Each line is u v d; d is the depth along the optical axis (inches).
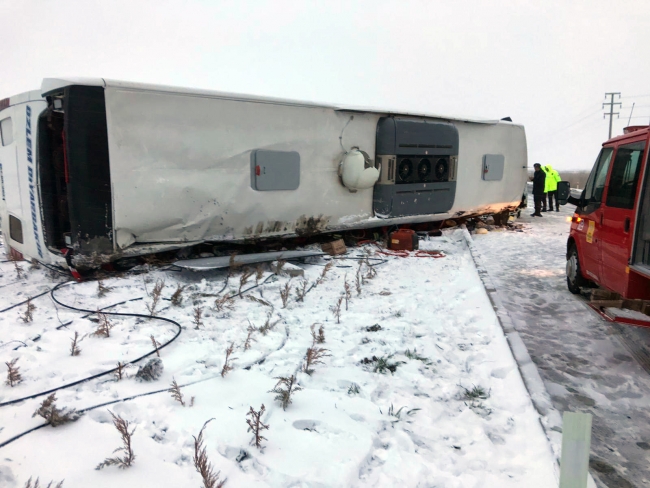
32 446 112.3
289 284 275.3
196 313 204.1
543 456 122.0
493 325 218.4
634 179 199.0
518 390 158.7
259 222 317.4
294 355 176.4
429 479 112.0
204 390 143.8
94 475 104.0
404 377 165.3
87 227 247.1
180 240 286.5
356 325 213.0
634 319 173.6
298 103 324.8
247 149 301.9
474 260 352.2
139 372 148.6
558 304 263.1
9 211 299.3
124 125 252.1
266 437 122.0
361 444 121.0
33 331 184.4
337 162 355.9
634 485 115.9
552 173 744.3
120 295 233.8
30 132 262.4
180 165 274.5
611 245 219.5
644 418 146.1
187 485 103.1
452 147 435.8
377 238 423.5
